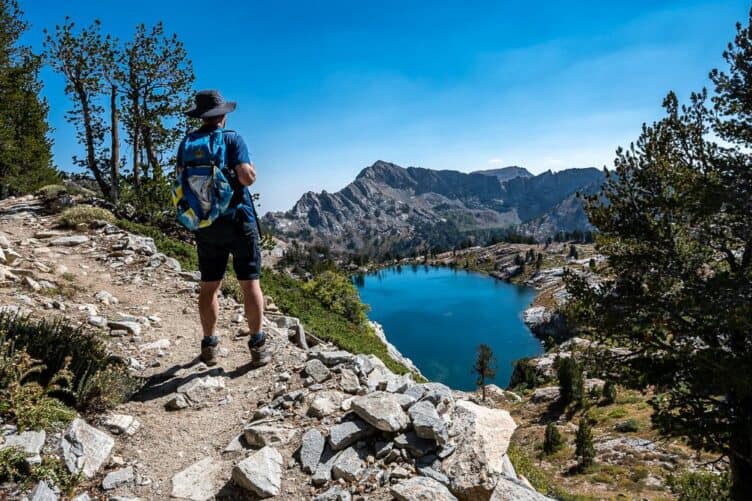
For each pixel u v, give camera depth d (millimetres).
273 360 4949
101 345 4543
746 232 15078
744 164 15391
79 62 18609
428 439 3270
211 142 4121
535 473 7508
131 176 19844
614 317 16203
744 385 13164
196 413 4027
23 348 3566
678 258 16375
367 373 4598
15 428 3002
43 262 8094
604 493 33938
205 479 3145
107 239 10648
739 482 14867
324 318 15172
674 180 16453
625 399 54750
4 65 26141
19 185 32531
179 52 19641
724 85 16250
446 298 154125
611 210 17828
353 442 3336
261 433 3510
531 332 106375
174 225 18031
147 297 7410
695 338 15773
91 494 2867
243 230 4418
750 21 15664
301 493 2967
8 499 2537
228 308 6949
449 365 86250
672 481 22781
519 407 58594
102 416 3668
